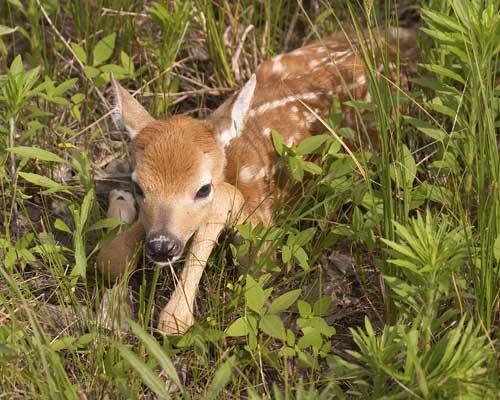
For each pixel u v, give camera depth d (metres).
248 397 8.96
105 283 10.45
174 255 9.70
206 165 10.10
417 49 12.53
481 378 7.83
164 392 7.80
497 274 9.03
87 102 12.58
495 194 8.93
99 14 13.17
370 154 10.35
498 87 9.93
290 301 8.80
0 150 11.09
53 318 9.90
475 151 9.88
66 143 11.61
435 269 8.27
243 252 9.72
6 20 13.74
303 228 11.21
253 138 11.27
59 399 8.04
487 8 9.71
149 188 9.91
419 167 11.34
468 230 9.40
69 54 13.30
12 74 10.65
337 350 9.87
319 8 13.88
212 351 9.67
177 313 9.67
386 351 8.02
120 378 8.30
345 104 11.16
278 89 11.90
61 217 11.39
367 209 10.86
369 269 10.71
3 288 10.13
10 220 10.69
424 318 8.26
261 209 11.26
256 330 8.88
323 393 7.93
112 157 12.16
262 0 13.75
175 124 10.34
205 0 13.10
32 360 8.71
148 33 13.60
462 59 9.78
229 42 13.35
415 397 7.77
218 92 13.16
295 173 10.33
